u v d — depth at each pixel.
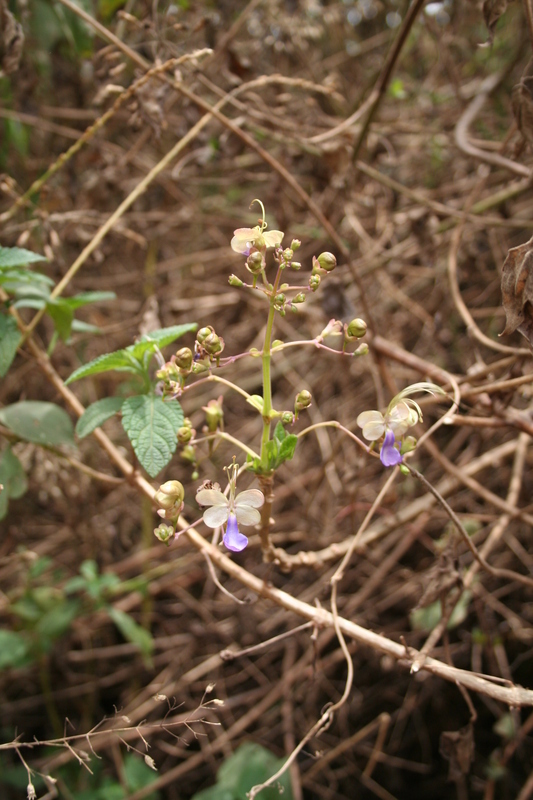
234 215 0.71
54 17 0.52
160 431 0.32
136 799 0.47
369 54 0.76
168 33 0.53
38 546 0.59
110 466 0.55
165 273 0.70
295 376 0.67
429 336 0.61
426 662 0.33
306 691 0.54
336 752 0.48
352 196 0.57
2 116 0.51
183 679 0.53
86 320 0.64
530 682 0.54
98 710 0.57
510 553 0.56
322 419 0.64
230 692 0.57
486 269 0.61
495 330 0.59
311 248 0.66
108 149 0.53
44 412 0.39
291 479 0.63
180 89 0.44
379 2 0.72
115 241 0.62
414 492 0.59
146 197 0.65
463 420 0.38
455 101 0.69
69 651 0.56
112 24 0.57
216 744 0.49
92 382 0.60
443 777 0.55
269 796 0.46
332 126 0.60
